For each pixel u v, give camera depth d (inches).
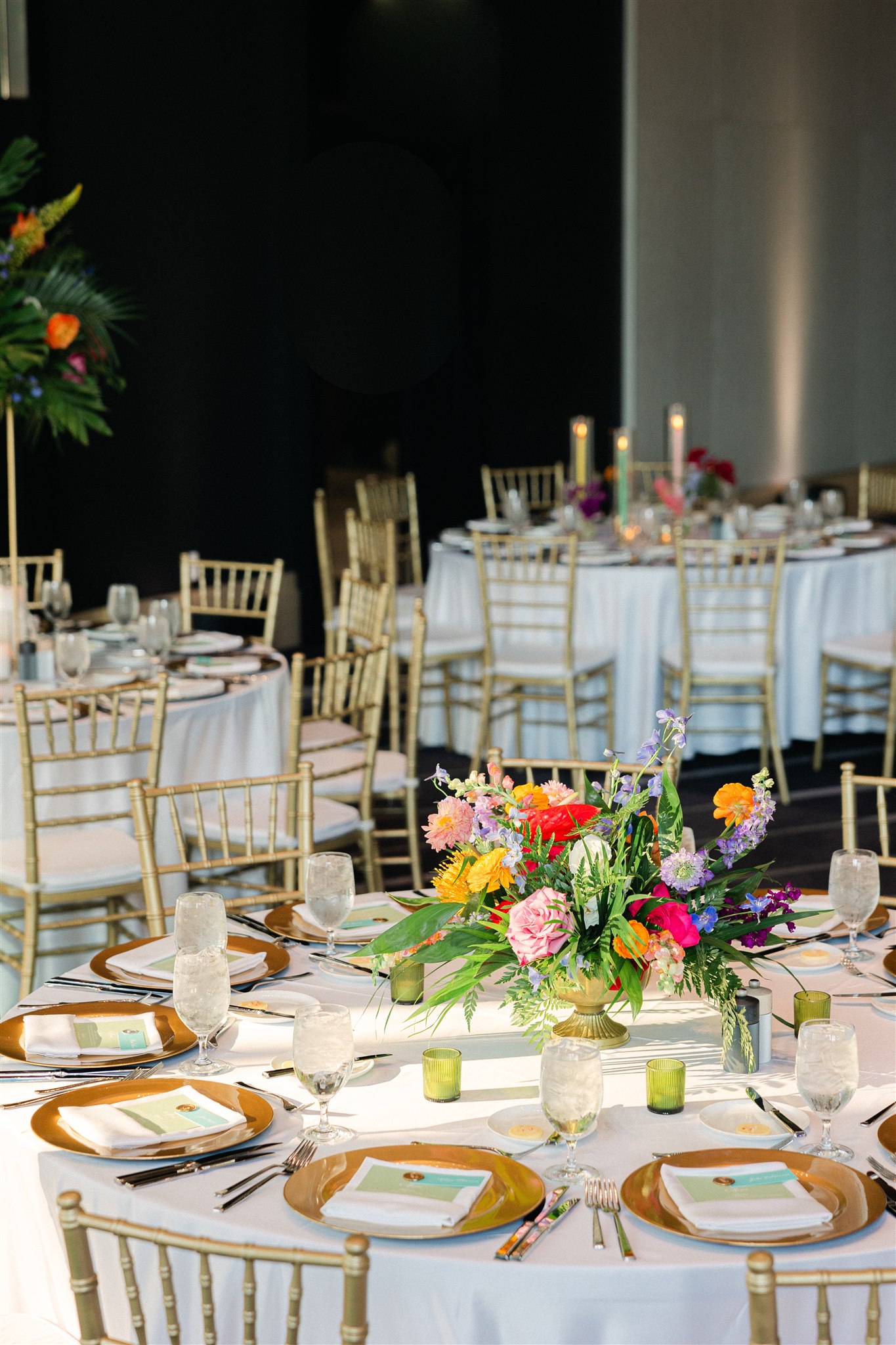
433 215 344.2
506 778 82.0
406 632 257.1
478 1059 81.9
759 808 78.3
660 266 385.7
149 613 169.8
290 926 102.5
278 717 175.2
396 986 89.1
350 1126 73.3
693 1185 64.8
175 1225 64.6
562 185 365.4
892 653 238.5
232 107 312.0
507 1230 62.4
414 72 338.6
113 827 157.3
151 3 303.4
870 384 434.0
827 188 413.7
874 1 414.0
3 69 295.3
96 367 179.6
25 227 167.9
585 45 363.9
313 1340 62.9
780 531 276.7
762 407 410.9
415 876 182.1
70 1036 83.3
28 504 307.6
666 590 245.0
